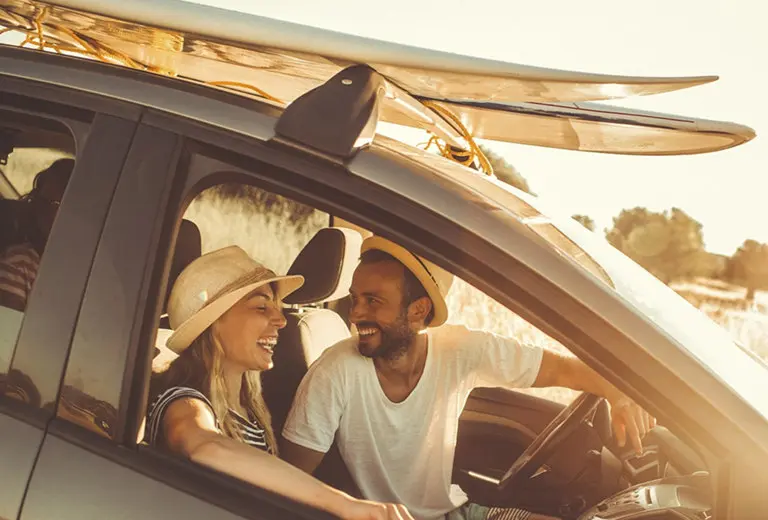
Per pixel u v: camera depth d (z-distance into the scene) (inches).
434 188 67.1
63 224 73.2
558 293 62.8
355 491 87.6
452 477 99.1
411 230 65.5
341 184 67.1
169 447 72.7
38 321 72.5
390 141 79.2
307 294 103.3
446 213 65.7
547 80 70.6
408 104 86.0
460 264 64.4
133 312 69.7
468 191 69.4
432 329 94.9
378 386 87.3
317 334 108.0
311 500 68.1
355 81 70.6
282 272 110.1
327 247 102.6
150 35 77.4
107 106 75.0
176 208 70.7
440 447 90.9
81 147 74.7
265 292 86.4
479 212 66.2
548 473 97.0
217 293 82.9
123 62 94.0
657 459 95.4
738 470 58.7
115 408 69.3
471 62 70.9
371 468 87.8
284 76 89.3
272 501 67.6
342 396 86.1
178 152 71.3
